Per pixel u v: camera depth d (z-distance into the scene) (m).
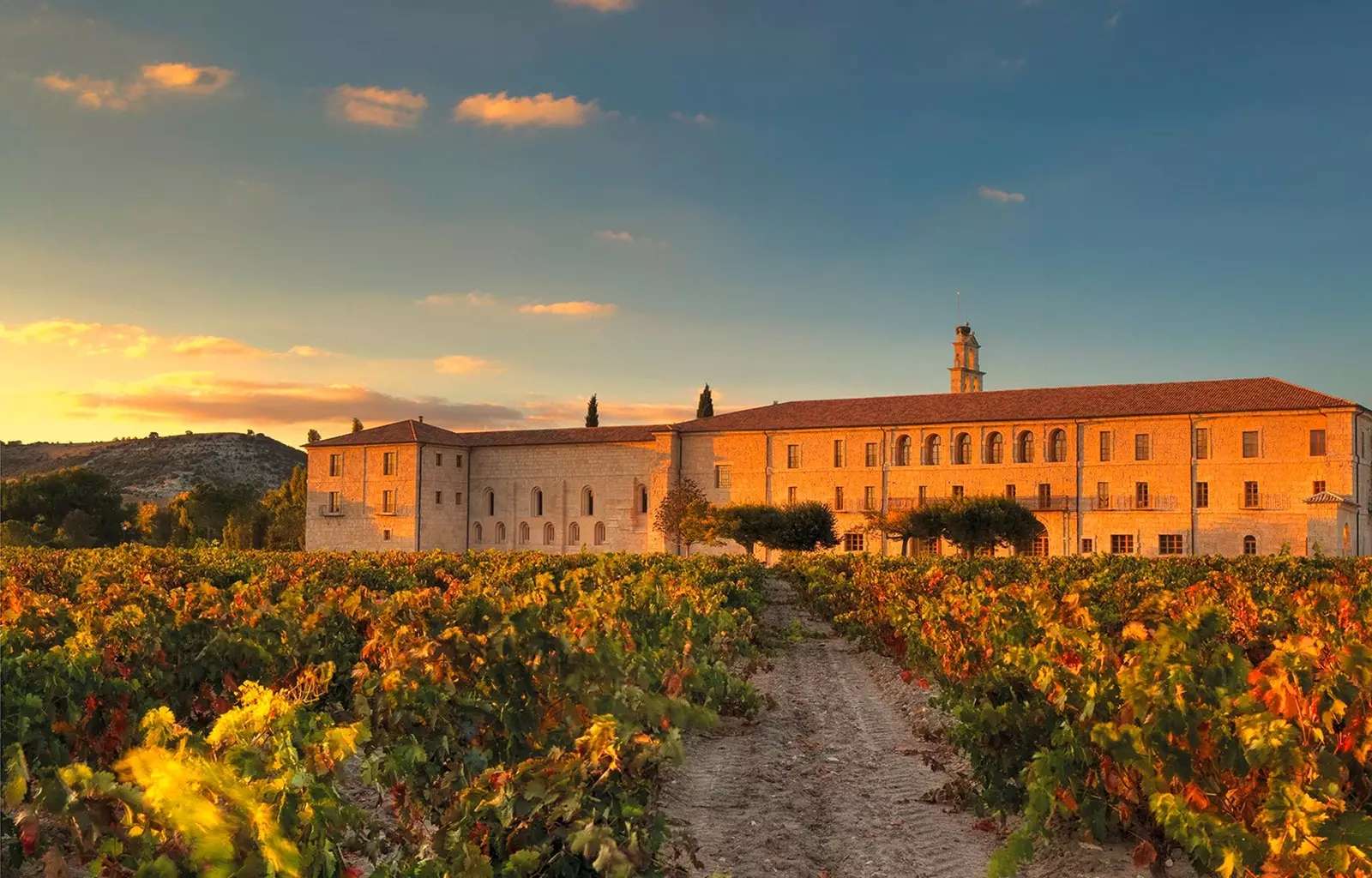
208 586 16.59
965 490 80.06
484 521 98.56
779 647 26.88
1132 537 75.06
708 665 16.12
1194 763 8.35
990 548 72.88
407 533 94.56
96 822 6.45
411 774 8.82
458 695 9.41
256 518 118.25
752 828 10.54
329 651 12.96
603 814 6.81
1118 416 75.62
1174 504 74.00
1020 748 10.12
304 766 6.28
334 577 32.41
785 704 18.09
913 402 85.94
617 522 92.81
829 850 9.98
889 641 23.06
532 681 9.69
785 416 88.81
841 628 29.75
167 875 5.70
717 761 13.56
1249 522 71.75
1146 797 8.80
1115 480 75.94
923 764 13.45
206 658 11.87
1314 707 7.67
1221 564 40.47
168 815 5.66
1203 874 7.81
